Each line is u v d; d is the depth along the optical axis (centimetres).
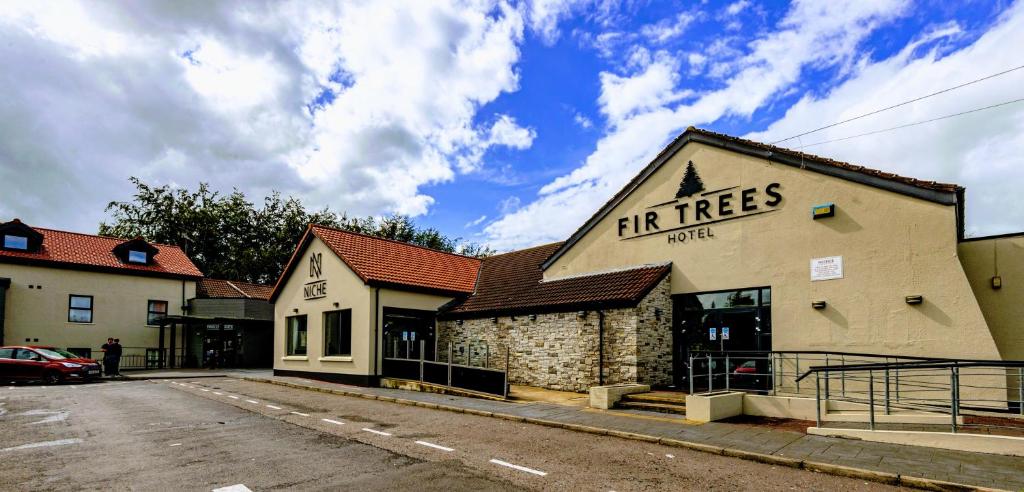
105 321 2866
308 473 727
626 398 1315
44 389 1819
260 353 3206
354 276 1959
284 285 2397
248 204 4809
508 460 803
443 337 2078
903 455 813
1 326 2503
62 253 2809
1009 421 987
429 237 5578
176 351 3080
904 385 1139
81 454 838
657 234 1641
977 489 655
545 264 1966
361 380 1861
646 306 1488
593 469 759
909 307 1159
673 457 839
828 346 1260
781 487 688
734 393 1175
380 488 659
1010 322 1148
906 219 1181
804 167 1342
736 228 1459
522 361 1764
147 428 1059
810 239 1316
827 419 1064
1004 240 1177
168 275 3098
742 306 1433
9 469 749
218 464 774
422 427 1071
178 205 4466
